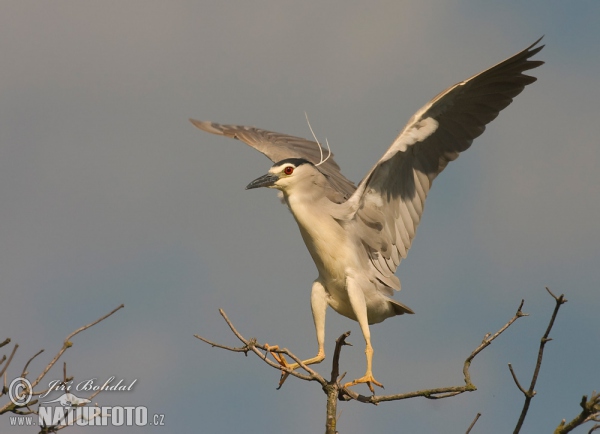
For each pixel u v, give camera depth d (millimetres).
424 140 10875
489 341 8141
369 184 10828
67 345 7227
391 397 8508
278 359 9953
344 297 10984
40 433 7133
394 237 11156
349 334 8117
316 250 10906
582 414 7234
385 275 11242
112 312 7348
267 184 11008
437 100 10297
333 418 8383
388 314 11266
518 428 7340
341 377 8492
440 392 8258
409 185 11070
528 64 10820
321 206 10977
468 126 11062
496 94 10977
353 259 10828
